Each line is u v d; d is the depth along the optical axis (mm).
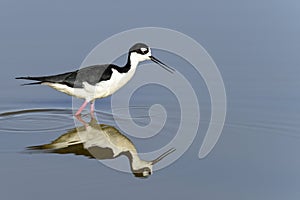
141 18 19047
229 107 14227
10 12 19344
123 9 19891
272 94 14781
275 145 12203
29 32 17938
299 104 14234
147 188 10102
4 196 9539
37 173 10484
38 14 19297
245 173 10922
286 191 10141
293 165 11242
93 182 10211
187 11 19953
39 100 14781
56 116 13898
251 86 15234
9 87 15109
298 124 13188
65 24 18609
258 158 11594
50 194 9648
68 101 14844
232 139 12516
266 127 13109
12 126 13039
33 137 12391
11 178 10227
